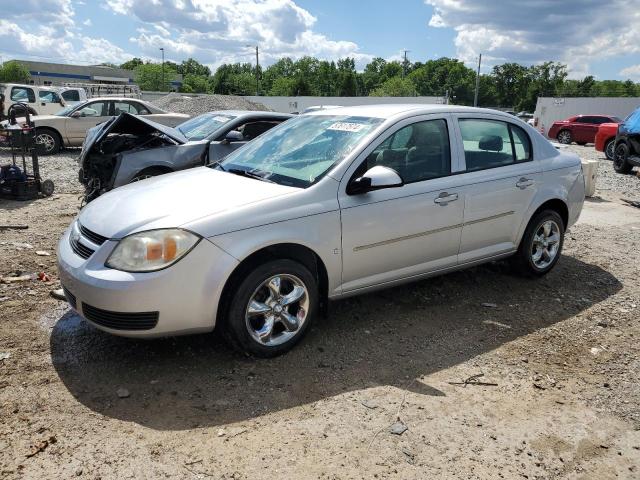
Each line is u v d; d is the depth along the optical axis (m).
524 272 5.55
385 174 3.95
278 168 4.34
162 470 2.74
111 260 3.45
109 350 3.90
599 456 3.01
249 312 3.69
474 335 4.40
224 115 9.08
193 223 3.49
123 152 7.68
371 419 3.23
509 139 5.25
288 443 2.98
